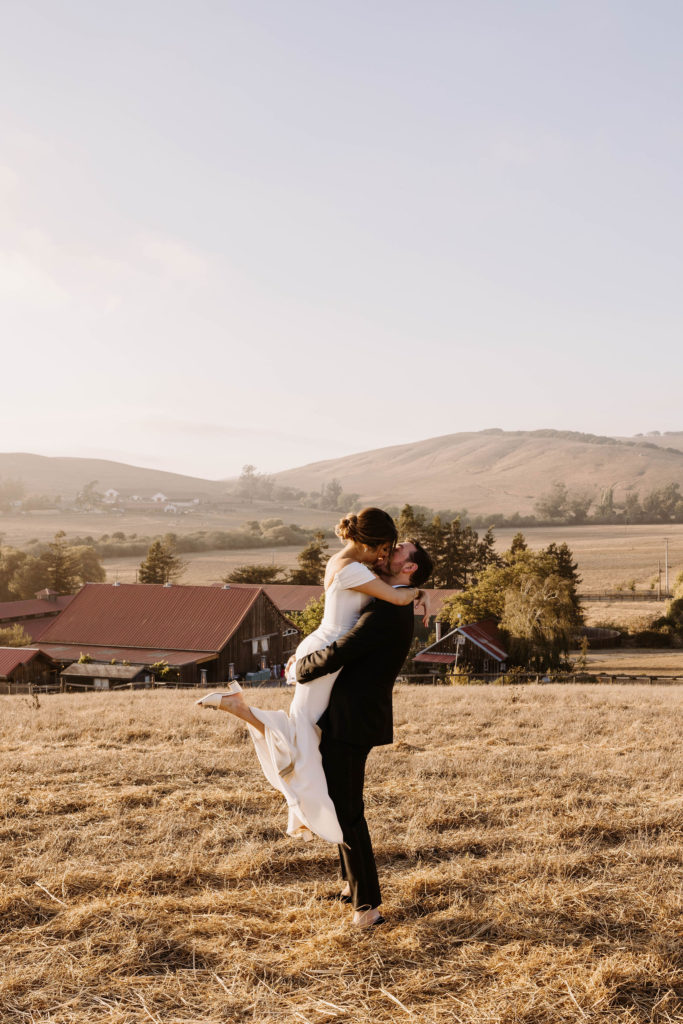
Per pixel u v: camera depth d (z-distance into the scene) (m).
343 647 3.63
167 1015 3.07
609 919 3.88
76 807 6.08
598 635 64.38
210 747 8.96
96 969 3.36
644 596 90.12
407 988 3.25
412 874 4.46
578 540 180.25
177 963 3.47
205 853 4.92
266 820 5.59
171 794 6.52
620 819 5.68
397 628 3.74
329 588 3.88
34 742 9.54
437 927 3.80
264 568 93.50
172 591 51.00
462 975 3.35
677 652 59.97
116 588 51.56
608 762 7.93
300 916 3.95
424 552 3.93
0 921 3.86
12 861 4.80
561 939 3.67
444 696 15.37
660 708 13.04
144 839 5.23
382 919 3.85
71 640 47.72
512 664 47.22
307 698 3.79
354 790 3.77
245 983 3.28
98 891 4.29
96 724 11.07
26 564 95.12
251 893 4.25
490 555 90.81
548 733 10.14
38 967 3.37
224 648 46.66
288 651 54.69
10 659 42.00
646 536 187.50
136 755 8.28
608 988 3.22
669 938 3.65
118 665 40.94
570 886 4.29
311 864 4.73
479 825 5.61
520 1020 3.03
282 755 3.70
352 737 3.70
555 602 47.84
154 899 4.10
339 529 3.87
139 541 171.38
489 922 3.85
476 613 51.16
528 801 6.23
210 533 178.62
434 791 6.61
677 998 3.17
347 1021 3.04
